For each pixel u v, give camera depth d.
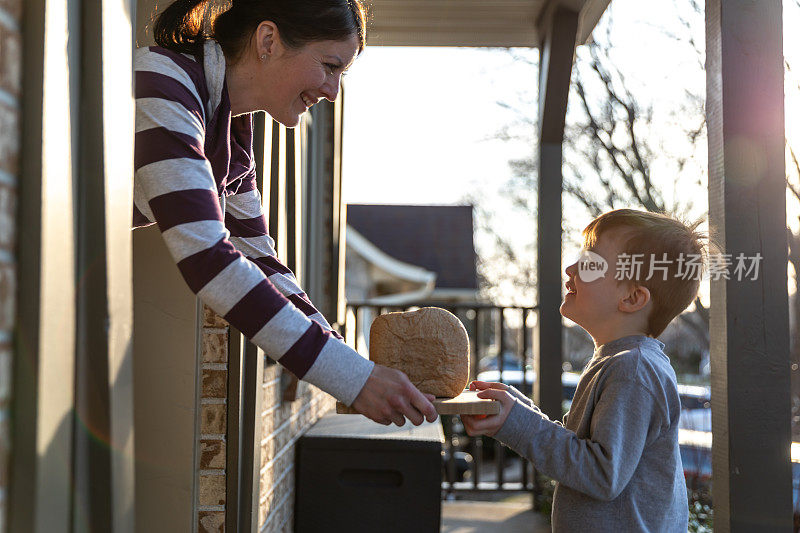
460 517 5.03
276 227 2.72
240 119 1.78
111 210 1.01
